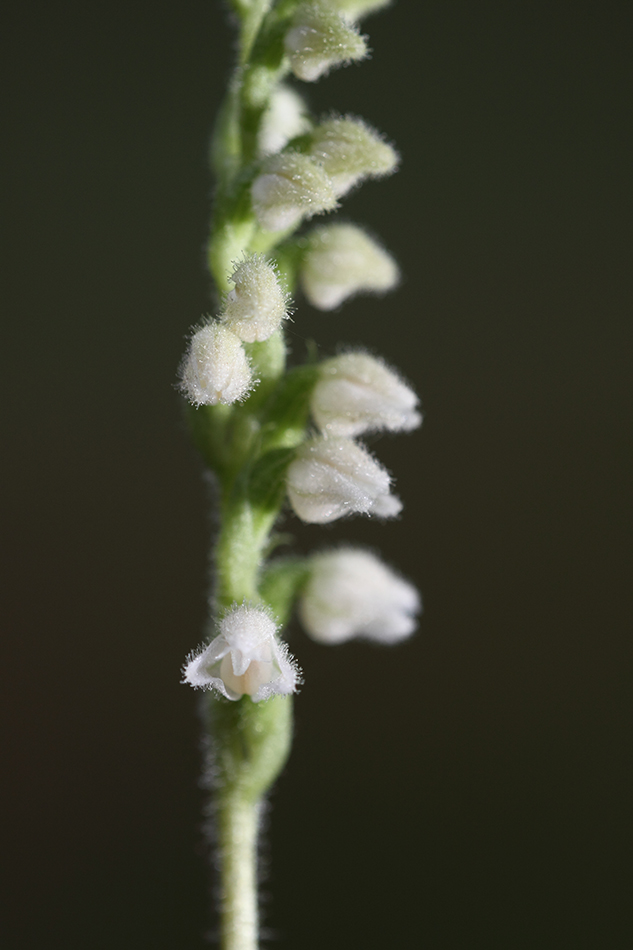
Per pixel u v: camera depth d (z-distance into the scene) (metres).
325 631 0.15
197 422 0.14
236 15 0.15
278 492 0.14
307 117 0.15
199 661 0.14
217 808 0.14
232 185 0.14
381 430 0.14
